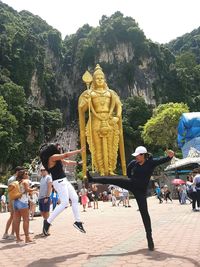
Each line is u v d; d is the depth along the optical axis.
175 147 74.50
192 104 112.00
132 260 6.45
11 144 74.44
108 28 121.25
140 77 116.88
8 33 108.81
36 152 88.94
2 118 72.88
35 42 107.75
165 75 119.62
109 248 7.93
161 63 121.12
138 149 7.71
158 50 123.44
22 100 88.06
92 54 121.38
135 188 7.64
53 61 130.88
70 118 123.00
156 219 14.32
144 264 6.09
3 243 9.83
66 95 125.75
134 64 118.19
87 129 33.31
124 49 119.38
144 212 7.57
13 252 8.18
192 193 17.72
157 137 74.44
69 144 104.75
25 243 9.35
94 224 13.82
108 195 40.12
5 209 29.95
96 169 32.81
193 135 41.78
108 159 32.97
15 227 9.57
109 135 32.97
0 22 114.50
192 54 130.38
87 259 6.79
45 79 117.00
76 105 123.88
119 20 122.19
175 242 8.28
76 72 126.12
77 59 127.31
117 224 13.38
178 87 116.75
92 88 34.28
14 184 9.51
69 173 63.50
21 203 9.45
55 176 8.62
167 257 6.60
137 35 120.00
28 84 101.69
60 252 7.78
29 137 89.69
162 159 7.64
